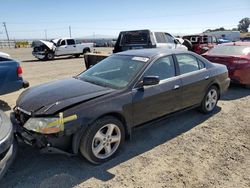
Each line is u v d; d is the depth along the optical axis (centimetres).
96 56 902
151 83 393
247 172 344
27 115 351
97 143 360
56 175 337
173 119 538
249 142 434
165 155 390
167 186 314
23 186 313
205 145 423
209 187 312
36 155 387
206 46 1681
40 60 2017
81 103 345
